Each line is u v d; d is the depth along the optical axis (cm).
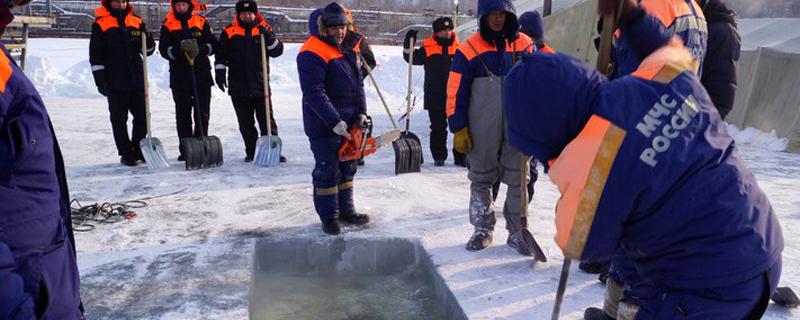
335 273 367
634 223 152
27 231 152
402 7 4566
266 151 657
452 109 362
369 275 364
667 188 144
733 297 149
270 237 404
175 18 643
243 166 648
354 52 409
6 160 145
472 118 360
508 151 360
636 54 173
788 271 346
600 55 172
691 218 145
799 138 820
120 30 615
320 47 388
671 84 150
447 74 650
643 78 153
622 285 224
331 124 382
